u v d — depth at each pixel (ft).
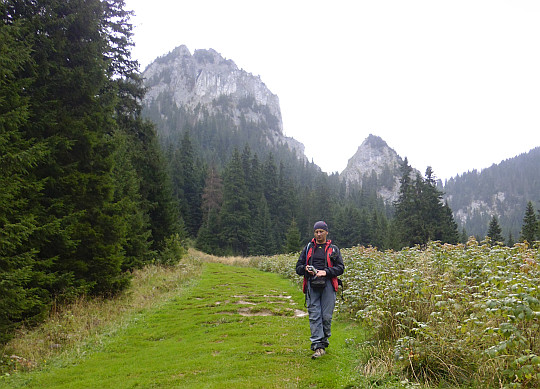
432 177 136.05
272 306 28.66
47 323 23.04
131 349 19.35
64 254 27.81
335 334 18.54
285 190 233.14
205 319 24.71
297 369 13.38
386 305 15.99
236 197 181.98
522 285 10.62
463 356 11.75
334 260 15.47
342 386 11.51
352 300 21.75
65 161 29.27
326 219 228.43
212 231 177.37
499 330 9.78
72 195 28.53
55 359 18.01
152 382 13.33
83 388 13.52
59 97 29.55
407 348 11.94
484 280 17.63
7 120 20.53
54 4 28.96
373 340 15.49
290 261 55.88
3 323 19.84
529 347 10.48
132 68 59.16
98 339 21.15
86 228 28.84
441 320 13.07
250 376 13.02
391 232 169.78
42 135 27.53
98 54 31.89
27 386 14.51
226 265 83.25
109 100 33.30
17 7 27.30
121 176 47.32
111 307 28.45
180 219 153.89
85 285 28.17
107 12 53.16
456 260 20.66
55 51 28.27
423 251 27.53
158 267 53.52
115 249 31.83
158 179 66.08
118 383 13.71
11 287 18.93
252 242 179.52
